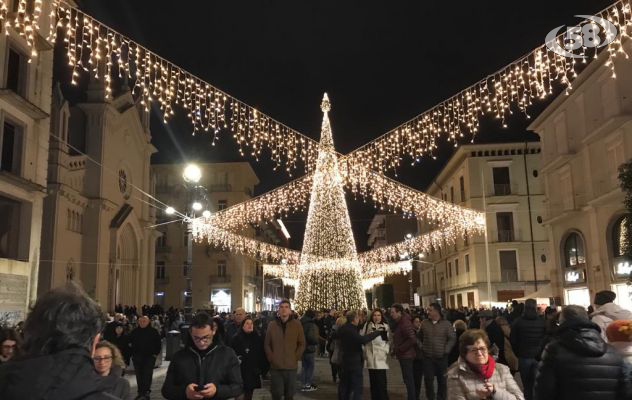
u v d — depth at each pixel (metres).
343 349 10.76
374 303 57.34
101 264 35.38
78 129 36.72
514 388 4.98
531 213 45.69
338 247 26.84
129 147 41.41
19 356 2.65
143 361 12.33
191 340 5.75
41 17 22.19
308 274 27.08
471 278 46.66
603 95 26.98
